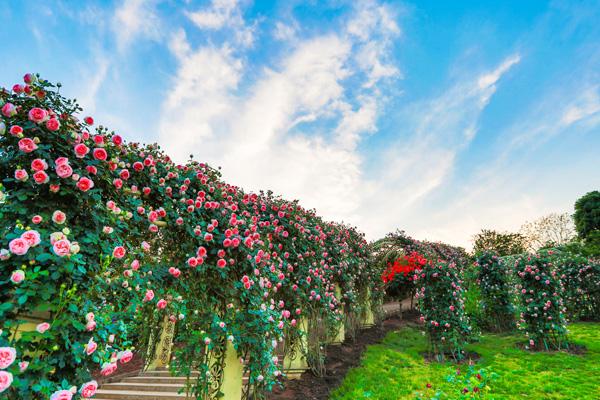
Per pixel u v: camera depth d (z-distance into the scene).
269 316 3.21
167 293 2.62
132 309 2.07
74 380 1.59
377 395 3.87
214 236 3.00
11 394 1.38
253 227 3.47
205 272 2.89
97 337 1.73
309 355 4.66
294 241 4.63
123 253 1.96
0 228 1.67
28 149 1.77
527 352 5.44
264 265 3.46
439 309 5.58
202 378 2.74
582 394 3.57
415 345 6.40
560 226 21.28
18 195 1.70
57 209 1.81
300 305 4.35
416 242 11.70
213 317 2.79
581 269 8.02
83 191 1.90
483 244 20.55
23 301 1.44
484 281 7.71
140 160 2.72
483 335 7.02
